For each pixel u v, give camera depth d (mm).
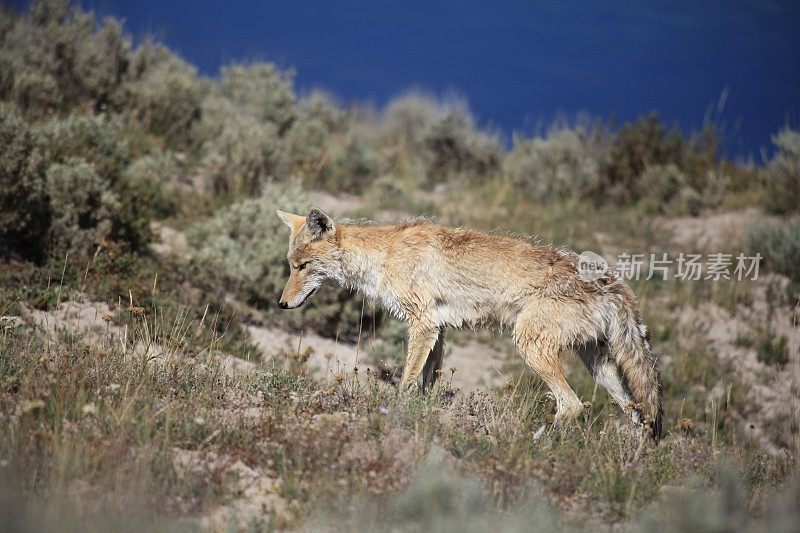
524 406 18469
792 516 13359
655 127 47062
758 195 42406
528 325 19266
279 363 23703
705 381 27750
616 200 43906
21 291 22250
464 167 49406
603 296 19203
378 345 26781
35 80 35500
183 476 13281
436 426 15984
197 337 22594
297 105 52844
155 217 32031
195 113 42719
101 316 22578
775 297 33094
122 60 43281
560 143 47531
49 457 13180
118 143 30609
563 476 14773
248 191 36438
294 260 21094
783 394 27516
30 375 15789
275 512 12539
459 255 19875
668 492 14492
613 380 19766
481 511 12539
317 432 14945
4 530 10727
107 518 11578
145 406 15211
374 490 13422
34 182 24375
